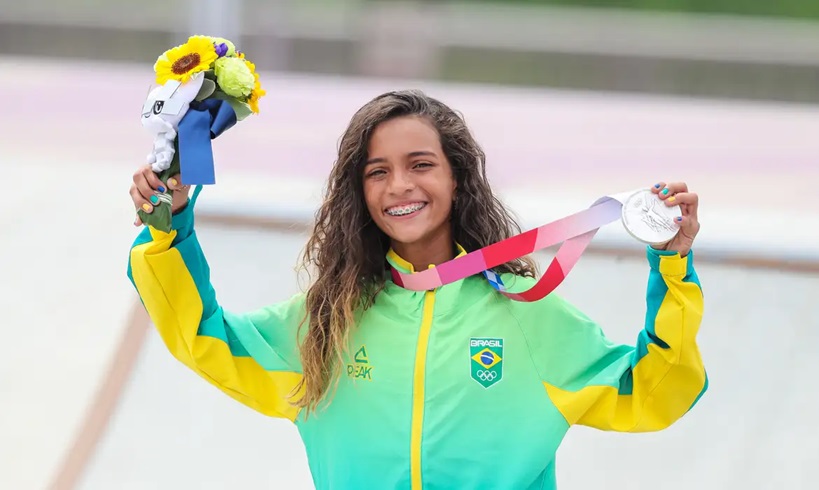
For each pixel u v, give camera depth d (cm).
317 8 4891
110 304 1930
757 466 1605
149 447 1634
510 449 1006
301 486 1582
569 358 1028
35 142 2727
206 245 2012
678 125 3453
